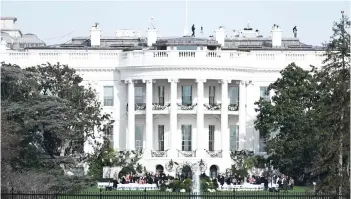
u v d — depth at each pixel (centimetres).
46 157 18225
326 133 16750
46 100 18575
